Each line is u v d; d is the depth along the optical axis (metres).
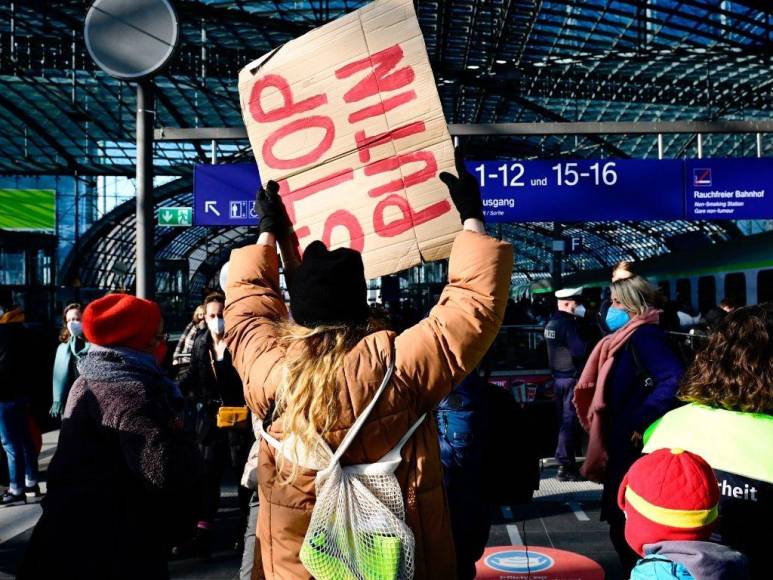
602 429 3.47
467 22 17.23
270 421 1.83
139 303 2.73
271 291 2.04
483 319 1.73
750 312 2.07
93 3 5.96
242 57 19.92
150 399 2.54
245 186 10.02
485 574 4.46
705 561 1.65
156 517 2.56
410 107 2.34
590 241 52.78
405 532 1.65
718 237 34.88
